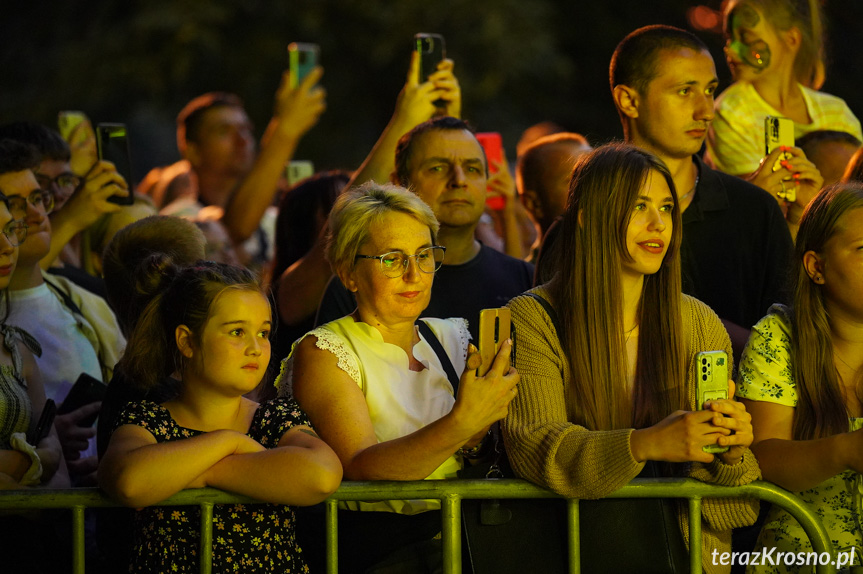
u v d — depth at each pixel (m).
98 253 16.75
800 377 10.23
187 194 26.67
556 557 9.66
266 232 22.80
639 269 9.95
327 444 9.60
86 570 10.94
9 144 12.53
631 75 13.03
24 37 50.62
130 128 53.41
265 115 46.44
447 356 10.62
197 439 9.08
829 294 10.20
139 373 9.86
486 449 10.27
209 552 9.07
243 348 9.42
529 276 13.31
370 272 10.05
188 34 45.66
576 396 9.95
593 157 10.19
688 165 13.12
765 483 9.64
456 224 12.64
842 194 10.16
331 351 9.96
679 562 9.62
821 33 15.98
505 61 44.53
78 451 11.91
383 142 14.03
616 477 9.21
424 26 45.44
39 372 11.43
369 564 9.91
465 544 9.68
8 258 10.72
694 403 10.05
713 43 46.09
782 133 13.85
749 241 12.86
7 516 10.12
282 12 46.66
